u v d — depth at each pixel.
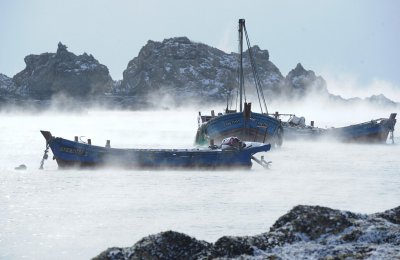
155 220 81.75
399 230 36.88
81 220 81.94
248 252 35.53
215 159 141.88
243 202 96.25
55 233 74.19
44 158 143.88
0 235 72.94
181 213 87.00
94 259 34.44
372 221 38.72
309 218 38.53
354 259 33.03
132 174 133.75
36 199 99.88
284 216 40.22
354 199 101.12
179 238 36.50
